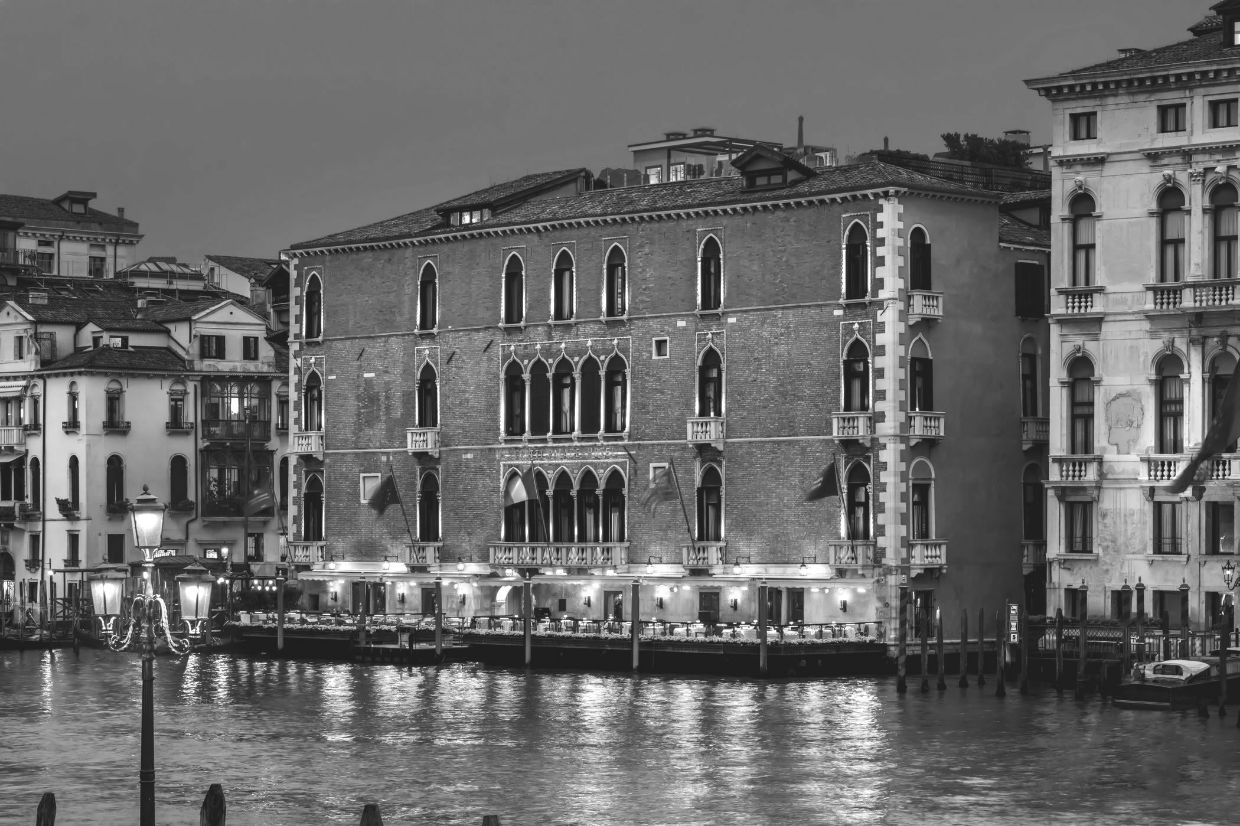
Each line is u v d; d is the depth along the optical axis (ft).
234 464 351.05
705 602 264.52
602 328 276.21
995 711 211.41
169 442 345.92
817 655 244.01
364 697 231.91
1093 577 238.89
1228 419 208.95
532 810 165.17
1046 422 267.59
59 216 445.78
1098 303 238.48
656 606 268.82
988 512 262.06
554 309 281.33
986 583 261.44
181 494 346.95
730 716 210.38
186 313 349.20
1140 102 235.81
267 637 286.05
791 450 258.98
